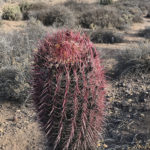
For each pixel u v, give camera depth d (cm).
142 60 546
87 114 207
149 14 1636
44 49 204
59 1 2036
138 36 998
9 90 438
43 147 326
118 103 418
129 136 338
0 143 336
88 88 194
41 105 207
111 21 1191
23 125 376
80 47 195
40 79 201
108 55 673
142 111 393
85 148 226
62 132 213
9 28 1052
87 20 1197
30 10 1467
